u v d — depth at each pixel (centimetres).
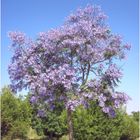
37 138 5888
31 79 2536
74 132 4403
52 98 2588
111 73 2583
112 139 4475
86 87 2648
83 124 4412
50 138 5775
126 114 5422
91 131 4397
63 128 5412
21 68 2586
